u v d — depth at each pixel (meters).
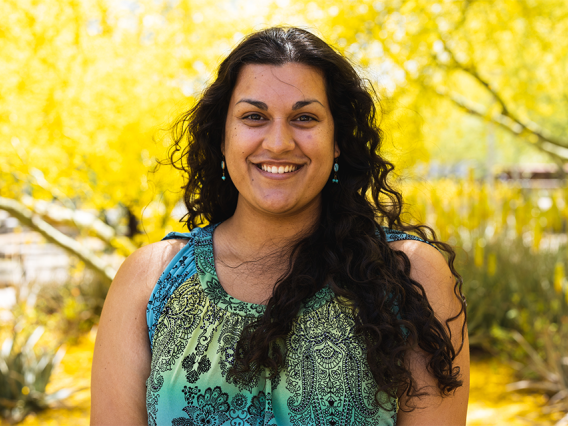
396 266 1.26
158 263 1.34
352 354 1.19
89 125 3.58
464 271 5.36
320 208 1.37
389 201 1.58
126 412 1.25
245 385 1.20
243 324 1.23
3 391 4.25
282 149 1.21
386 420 1.18
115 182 3.66
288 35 1.31
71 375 5.08
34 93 3.44
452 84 4.96
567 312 4.79
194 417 1.19
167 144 3.42
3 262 7.52
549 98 6.26
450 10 4.23
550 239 5.51
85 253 4.37
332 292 1.23
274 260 1.31
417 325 1.19
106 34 3.89
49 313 6.56
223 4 4.34
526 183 5.88
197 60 4.07
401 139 3.80
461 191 5.49
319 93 1.27
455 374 1.19
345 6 3.90
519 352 4.77
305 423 1.16
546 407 4.03
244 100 1.25
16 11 3.43
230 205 1.56
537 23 5.06
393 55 3.84
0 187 4.02
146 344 1.30
